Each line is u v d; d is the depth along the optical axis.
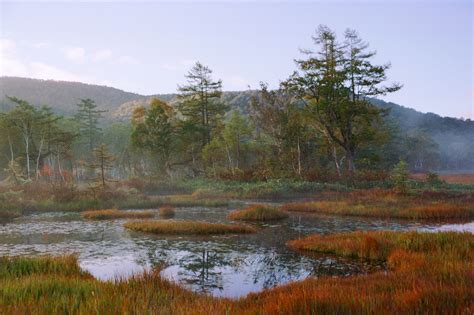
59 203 29.73
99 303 5.56
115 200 31.97
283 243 15.66
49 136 63.59
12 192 31.20
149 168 70.88
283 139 50.88
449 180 60.56
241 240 16.36
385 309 5.25
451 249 11.41
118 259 12.99
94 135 90.69
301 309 5.55
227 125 58.78
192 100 68.19
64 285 7.21
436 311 5.18
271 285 9.88
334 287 7.16
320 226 20.25
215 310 5.47
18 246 15.37
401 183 33.81
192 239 16.66
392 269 10.96
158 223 19.28
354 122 49.34
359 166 62.28
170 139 62.38
